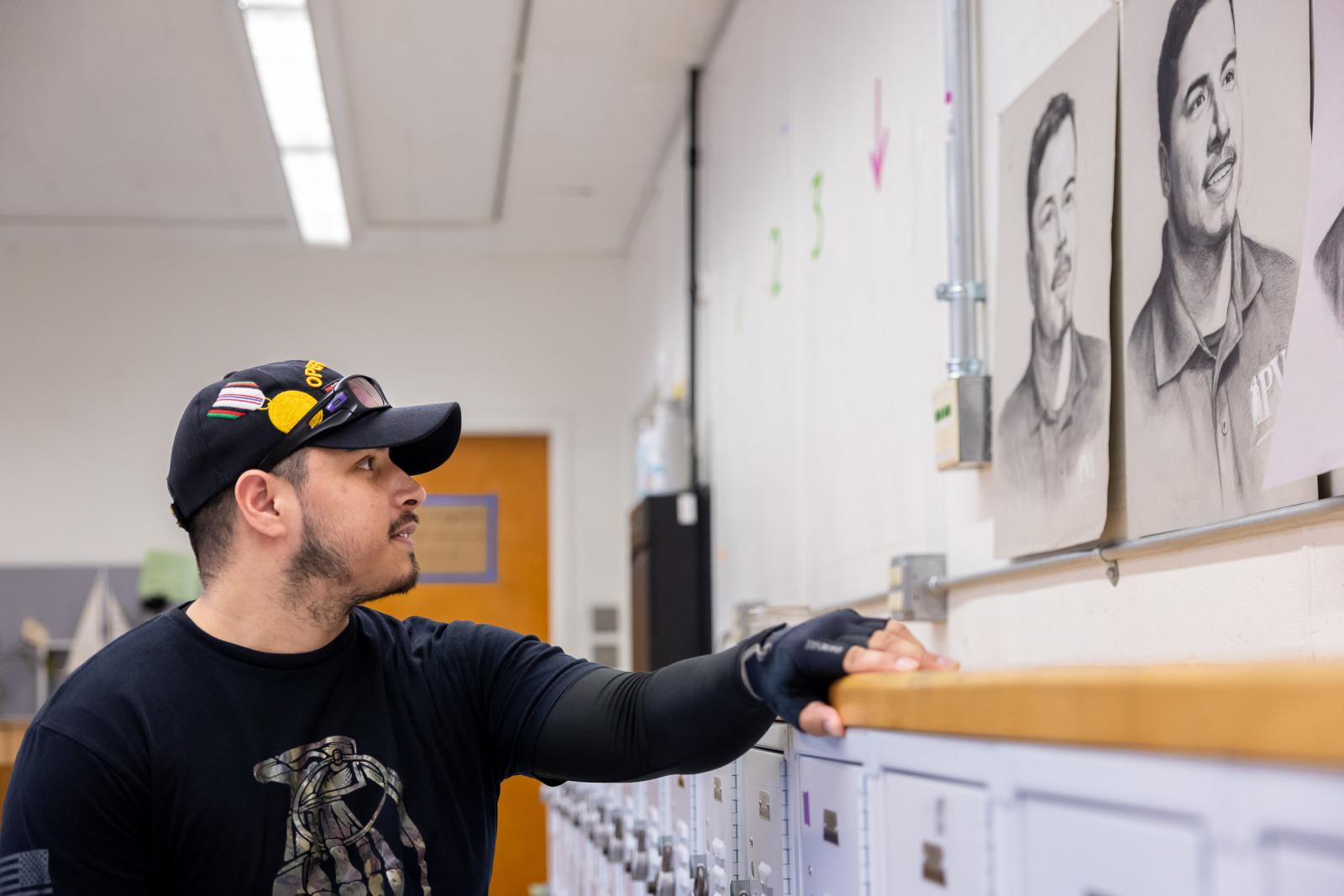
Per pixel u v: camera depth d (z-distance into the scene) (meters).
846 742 0.94
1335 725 0.45
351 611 1.34
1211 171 1.38
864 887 0.90
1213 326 1.37
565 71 4.36
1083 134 1.70
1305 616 1.25
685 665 1.18
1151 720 0.55
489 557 6.06
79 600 5.63
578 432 6.08
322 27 3.74
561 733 1.27
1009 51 1.99
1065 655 1.75
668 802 1.62
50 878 1.12
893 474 2.44
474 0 3.82
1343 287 1.14
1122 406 1.60
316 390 1.29
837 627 1.00
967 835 0.73
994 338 1.98
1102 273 1.63
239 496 1.24
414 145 4.89
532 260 6.17
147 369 5.85
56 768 1.14
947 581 2.08
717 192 4.18
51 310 5.84
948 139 2.09
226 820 1.18
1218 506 1.36
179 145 4.77
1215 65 1.38
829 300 2.90
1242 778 0.50
